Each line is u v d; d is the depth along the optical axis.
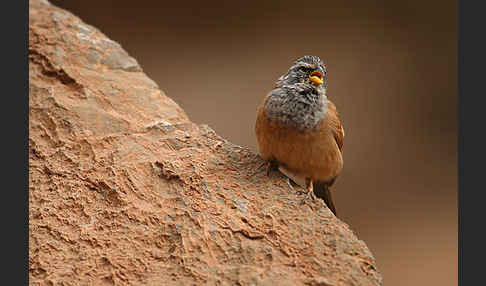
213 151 10.27
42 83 11.42
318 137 9.76
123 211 9.07
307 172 10.17
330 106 10.41
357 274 8.30
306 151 9.80
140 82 12.09
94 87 11.46
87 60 12.18
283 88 9.81
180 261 8.48
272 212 9.09
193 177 9.58
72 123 10.45
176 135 10.54
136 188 9.39
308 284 8.15
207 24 32.25
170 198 9.30
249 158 10.23
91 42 12.59
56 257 8.61
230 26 32.28
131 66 12.46
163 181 9.55
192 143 10.40
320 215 9.12
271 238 8.71
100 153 10.00
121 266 8.49
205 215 9.00
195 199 9.27
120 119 10.77
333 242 8.65
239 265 8.40
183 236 8.73
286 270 8.30
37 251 8.64
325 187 11.12
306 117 9.63
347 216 21.89
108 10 32.03
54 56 11.87
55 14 13.04
